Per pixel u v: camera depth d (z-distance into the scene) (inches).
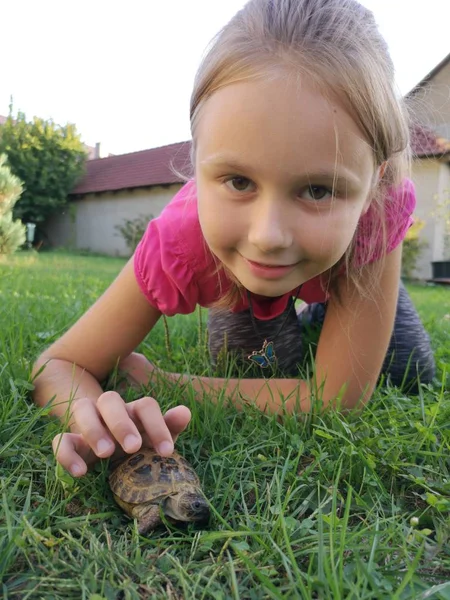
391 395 19.6
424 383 23.1
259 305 20.3
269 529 12.4
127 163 216.1
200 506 12.4
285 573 11.3
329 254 13.4
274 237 12.6
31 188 206.8
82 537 11.8
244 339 21.9
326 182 12.5
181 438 16.6
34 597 10.4
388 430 16.7
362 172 13.1
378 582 10.6
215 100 12.7
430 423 17.1
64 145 207.0
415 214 121.9
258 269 13.6
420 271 123.4
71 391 16.6
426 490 14.5
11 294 39.7
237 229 13.3
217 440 16.6
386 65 14.1
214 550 11.9
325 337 19.5
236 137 12.2
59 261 116.3
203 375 22.3
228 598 10.3
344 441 15.8
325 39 12.7
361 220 17.2
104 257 173.2
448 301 66.1
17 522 12.1
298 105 11.9
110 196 202.2
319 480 14.5
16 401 16.9
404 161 17.6
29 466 14.5
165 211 20.1
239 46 12.7
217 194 13.3
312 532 12.2
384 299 18.7
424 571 11.6
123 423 13.5
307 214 12.8
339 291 18.9
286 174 12.2
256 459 15.6
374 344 18.8
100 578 10.9
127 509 13.1
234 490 14.3
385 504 14.1
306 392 18.8
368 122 12.8
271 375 22.3
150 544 12.1
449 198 119.8
